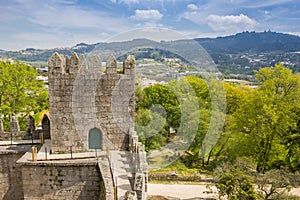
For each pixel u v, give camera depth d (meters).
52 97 19.39
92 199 18.23
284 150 34.31
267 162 33.12
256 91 33.59
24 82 35.19
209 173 32.22
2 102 34.78
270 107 31.38
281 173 24.92
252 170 27.53
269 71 33.78
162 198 25.17
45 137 23.52
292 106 32.09
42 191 18.23
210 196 26.03
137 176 15.41
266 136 32.25
